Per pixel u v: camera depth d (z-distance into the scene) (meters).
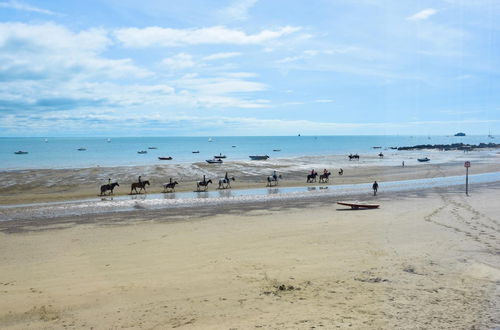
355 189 39.25
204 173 53.88
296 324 8.82
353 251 15.09
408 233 18.09
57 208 28.12
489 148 160.75
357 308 9.62
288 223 21.34
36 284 12.16
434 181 47.09
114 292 11.34
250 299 10.49
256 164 70.25
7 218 24.59
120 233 19.61
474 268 12.70
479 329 8.32
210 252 15.49
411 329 8.39
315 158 91.75
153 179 46.94
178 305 10.28
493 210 24.61
